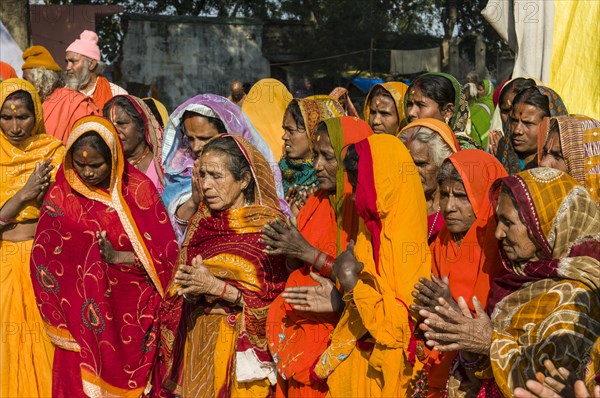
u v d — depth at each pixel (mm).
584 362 3152
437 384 3881
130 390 4969
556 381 2959
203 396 4488
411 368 3820
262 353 4406
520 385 3281
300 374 4191
